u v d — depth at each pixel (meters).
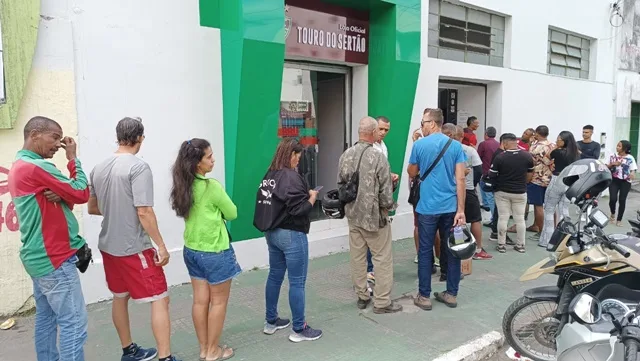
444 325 4.18
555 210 6.27
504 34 9.00
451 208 4.41
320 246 6.30
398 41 6.39
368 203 4.18
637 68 13.34
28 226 2.77
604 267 3.01
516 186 6.41
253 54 4.95
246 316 4.33
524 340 3.70
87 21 4.37
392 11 6.35
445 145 4.39
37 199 2.76
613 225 8.65
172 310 4.44
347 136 6.98
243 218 5.41
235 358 3.57
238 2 4.87
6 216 4.11
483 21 8.60
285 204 3.63
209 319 3.47
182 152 3.32
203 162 3.35
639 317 2.22
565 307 3.16
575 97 10.88
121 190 3.08
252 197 5.39
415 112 7.32
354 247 4.45
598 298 3.05
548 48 10.26
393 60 6.40
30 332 3.96
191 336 3.92
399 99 6.59
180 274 5.10
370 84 6.71
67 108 4.29
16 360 3.51
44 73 4.16
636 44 13.16
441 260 5.34
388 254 4.40
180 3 4.92
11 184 2.79
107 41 4.49
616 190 8.63
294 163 3.80
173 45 4.90
